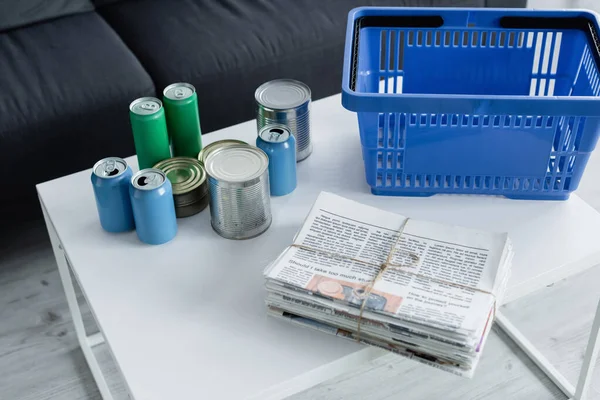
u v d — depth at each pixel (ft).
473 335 3.02
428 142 3.86
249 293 3.53
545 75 4.61
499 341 4.99
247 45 5.75
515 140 3.81
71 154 5.45
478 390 4.68
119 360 3.23
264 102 4.11
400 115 3.89
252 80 5.78
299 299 3.27
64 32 6.00
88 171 4.35
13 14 6.05
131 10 6.26
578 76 4.48
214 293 3.53
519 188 4.02
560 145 3.81
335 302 3.22
